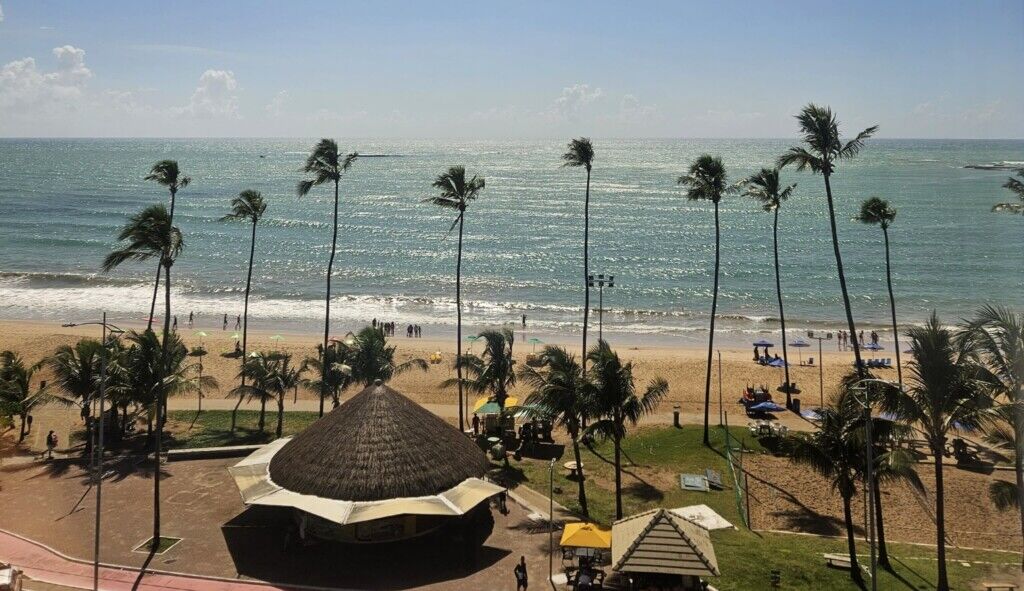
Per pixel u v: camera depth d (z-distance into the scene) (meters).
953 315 91.44
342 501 30.48
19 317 87.00
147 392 44.25
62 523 33.66
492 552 31.45
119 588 28.11
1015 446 28.23
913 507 38.12
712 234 153.75
